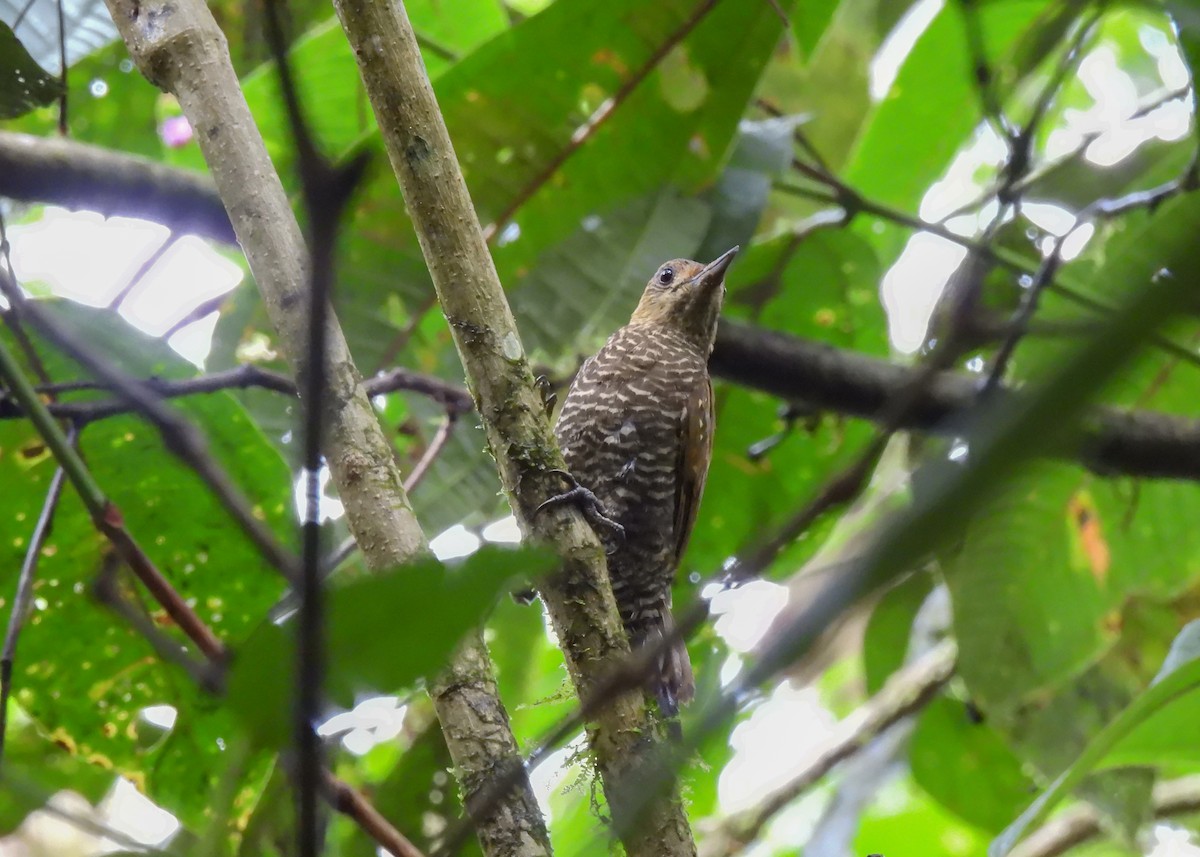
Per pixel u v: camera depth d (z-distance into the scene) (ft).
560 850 29.43
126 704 24.57
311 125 6.79
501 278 31.42
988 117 21.85
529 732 35.53
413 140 17.51
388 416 34.37
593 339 33.30
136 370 24.45
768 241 35.63
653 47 29.30
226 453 23.86
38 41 31.48
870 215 33.22
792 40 36.60
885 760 38.40
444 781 27.78
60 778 28.73
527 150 30.53
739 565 9.66
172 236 24.62
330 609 7.52
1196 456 29.58
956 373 28.89
